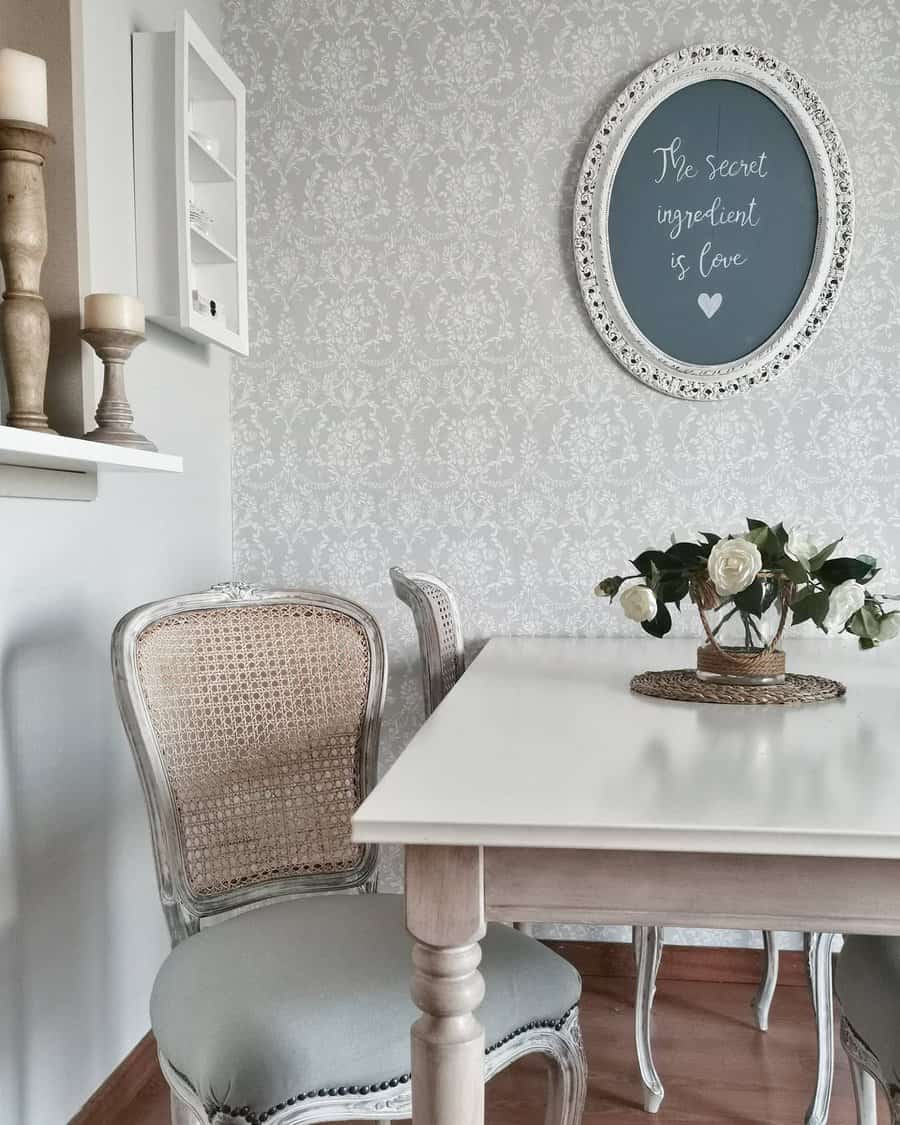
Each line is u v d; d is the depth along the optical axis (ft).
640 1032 5.79
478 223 7.53
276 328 7.76
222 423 7.68
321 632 5.05
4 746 4.63
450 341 7.61
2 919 4.62
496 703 4.58
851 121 7.17
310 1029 3.50
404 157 7.56
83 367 4.73
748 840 2.68
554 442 7.55
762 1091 6.01
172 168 6.01
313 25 7.58
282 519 7.84
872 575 4.72
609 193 7.31
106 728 5.71
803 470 7.35
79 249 4.68
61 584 5.16
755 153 7.23
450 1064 2.91
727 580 4.52
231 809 4.66
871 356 7.25
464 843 2.76
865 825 2.69
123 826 5.94
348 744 5.00
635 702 4.63
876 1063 3.57
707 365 7.37
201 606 4.80
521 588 7.64
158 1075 6.20
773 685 4.87
